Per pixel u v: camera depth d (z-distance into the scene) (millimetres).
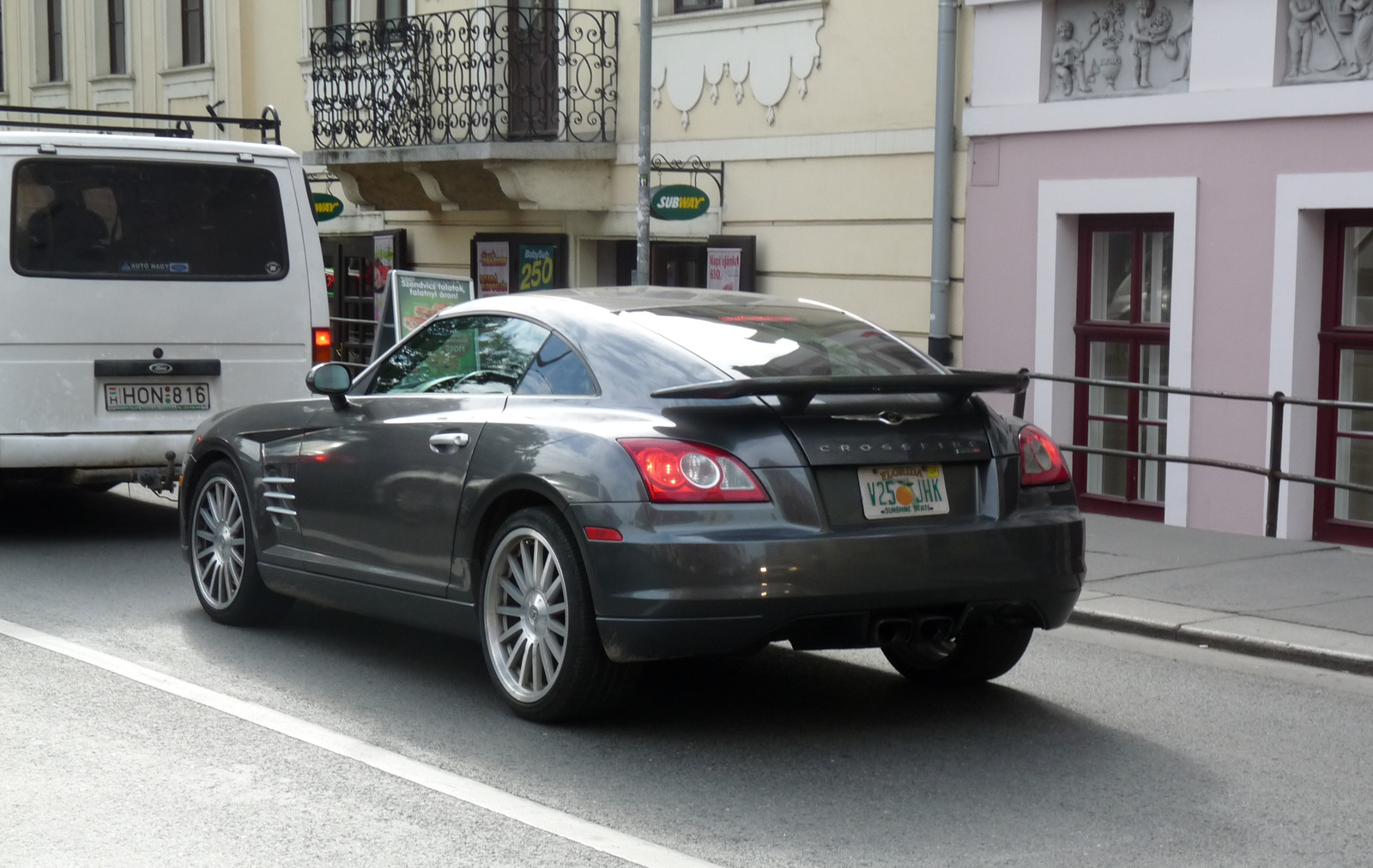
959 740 5914
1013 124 12875
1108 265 12711
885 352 6328
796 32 14695
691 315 6324
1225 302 11664
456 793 5191
